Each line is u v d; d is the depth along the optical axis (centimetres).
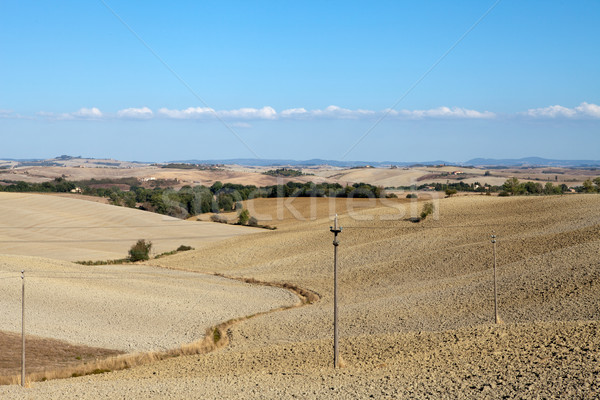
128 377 3494
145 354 4178
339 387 2828
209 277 8019
